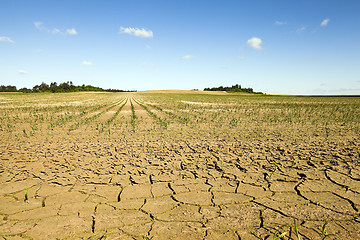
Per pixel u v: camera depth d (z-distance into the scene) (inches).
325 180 136.7
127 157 184.4
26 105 955.3
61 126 360.8
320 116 501.4
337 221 93.4
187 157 184.9
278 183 133.6
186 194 121.1
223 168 159.3
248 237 83.5
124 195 120.1
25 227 91.6
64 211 104.0
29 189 126.8
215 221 95.0
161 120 429.1
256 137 267.1
